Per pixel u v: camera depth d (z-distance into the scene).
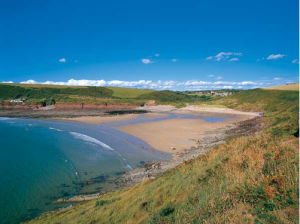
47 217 15.34
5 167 27.05
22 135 47.06
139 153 32.22
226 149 12.30
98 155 31.45
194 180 9.82
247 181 7.08
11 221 16.03
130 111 101.12
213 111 99.88
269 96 97.25
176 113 94.25
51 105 110.38
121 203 12.15
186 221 6.55
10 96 124.50
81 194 20.11
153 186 12.35
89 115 85.06
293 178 6.25
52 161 29.06
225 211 6.05
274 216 5.16
